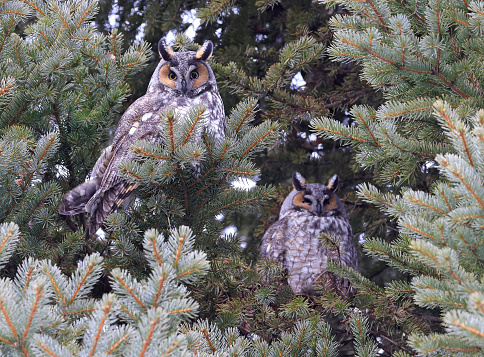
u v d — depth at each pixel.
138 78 13.99
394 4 8.09
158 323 4.16
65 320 4.97
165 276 4.52
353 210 13.72
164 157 7.34
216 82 11.39
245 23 14.22
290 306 8.22
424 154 7.17
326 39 12.49
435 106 5.27
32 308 4.17
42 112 9.26
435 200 5.32
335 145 14.62
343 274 8.44
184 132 7.25
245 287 8.49
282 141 12.26
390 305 7.88
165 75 10.33
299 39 12.27
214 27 14.36
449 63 7.66
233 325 7.74
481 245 5.04
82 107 9.50
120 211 8.68
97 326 4.39
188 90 10.07
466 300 4.74
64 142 9.66
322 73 13.93
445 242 5.09
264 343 7.22
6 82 8.02
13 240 4.98
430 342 4.69
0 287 4.42
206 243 8.78
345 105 12.67
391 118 7.24
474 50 7.39
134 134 9.48
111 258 8.45
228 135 8.52
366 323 7.84
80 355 4.35
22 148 7.39
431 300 4.82
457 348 4.64
